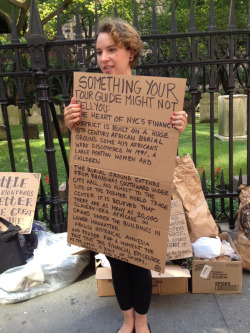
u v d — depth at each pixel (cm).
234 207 387
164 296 252
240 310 235
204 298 248
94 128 182
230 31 298
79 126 186
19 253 270
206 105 1091
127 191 179
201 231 268
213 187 342
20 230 283
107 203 186
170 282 250
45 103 316
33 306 251
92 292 263
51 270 265
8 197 302
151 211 175
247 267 272
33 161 731
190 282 263
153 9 299
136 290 193
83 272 291
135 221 180
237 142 785
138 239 181
